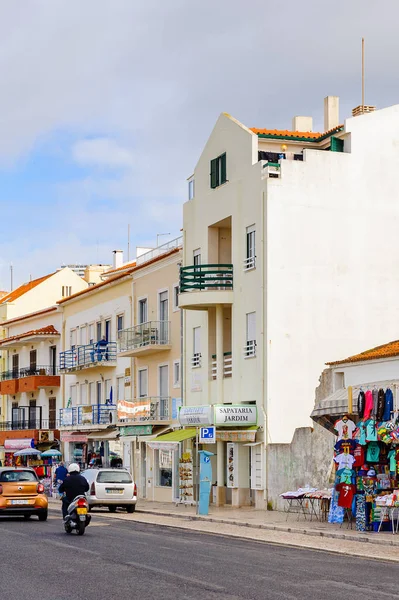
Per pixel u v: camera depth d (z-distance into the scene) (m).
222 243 42.78
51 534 25.19
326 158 38.53
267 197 37.50
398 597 13.53
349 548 21.23
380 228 39.00
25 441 65.06
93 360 57.00
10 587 14.77
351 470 26.06
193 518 32.34
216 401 41.16
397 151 39.69
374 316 38.44
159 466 46.41
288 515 31.09
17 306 79.44
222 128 41.66
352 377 32.50
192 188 44.72
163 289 48.59
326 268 38.03
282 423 36.69
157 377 49.09
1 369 78.75
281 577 15.97
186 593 13.98
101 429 55.44
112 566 17.58
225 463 39.97
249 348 38.69
